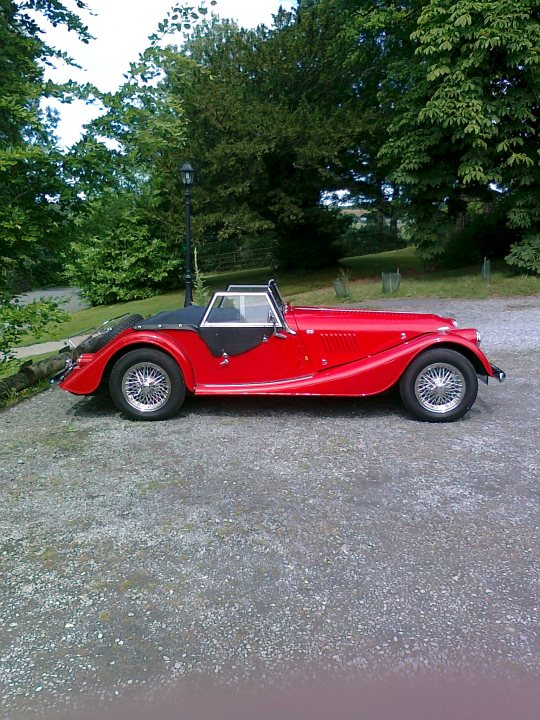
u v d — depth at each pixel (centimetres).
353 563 303
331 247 2344
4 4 673
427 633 250
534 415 543
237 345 548
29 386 725
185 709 214
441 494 380
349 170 2075
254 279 2294
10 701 219
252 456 456
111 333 600
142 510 367
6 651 245
